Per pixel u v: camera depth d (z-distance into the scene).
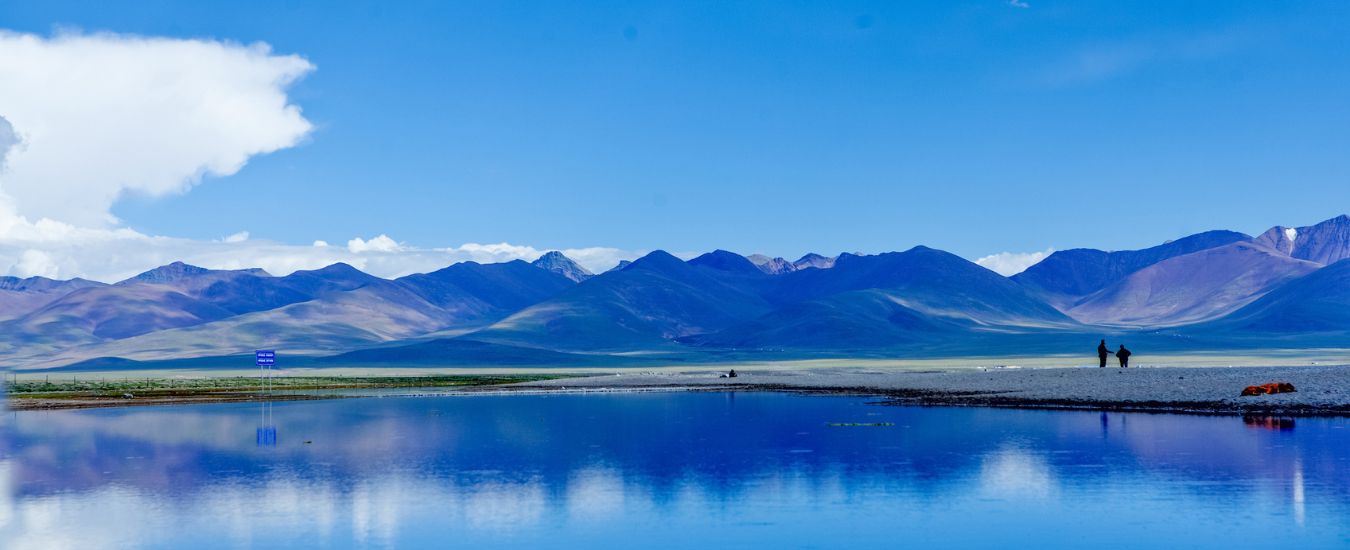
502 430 50.34
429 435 48.06
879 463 36.22
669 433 47.84
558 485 32.72
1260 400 54.88
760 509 28.80
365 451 41.59
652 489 31.78
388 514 28.69
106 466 37.72
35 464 38.34
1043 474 33.19
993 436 43.47
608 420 56.09
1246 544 24.44
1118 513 27.53
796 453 39.31
